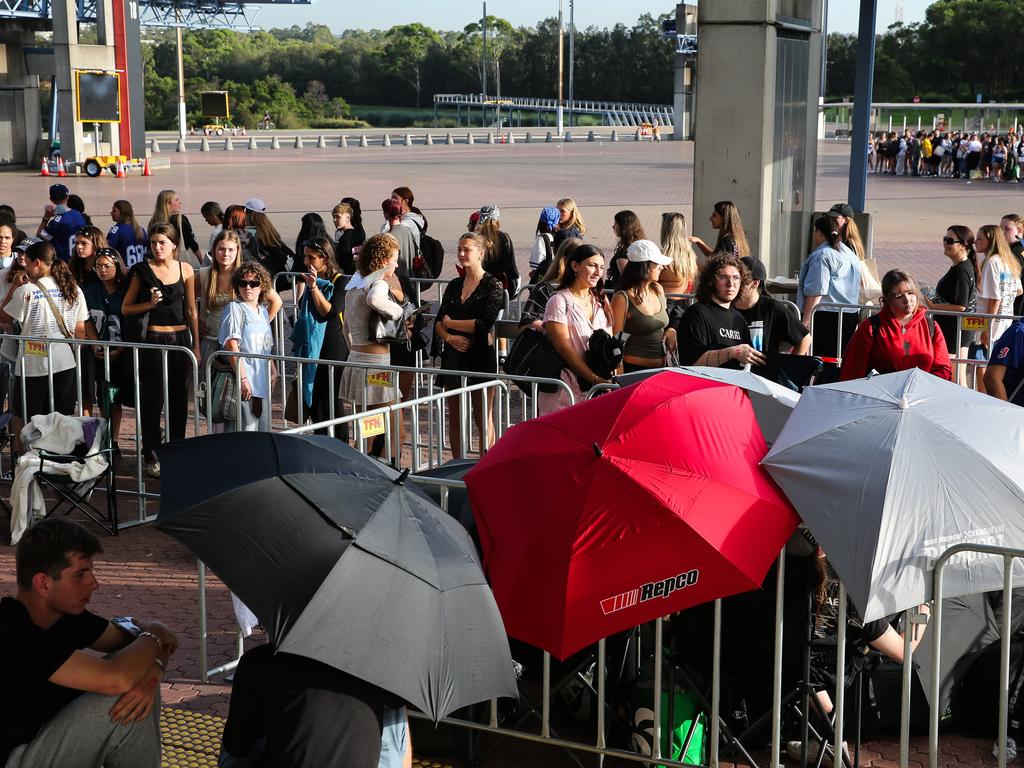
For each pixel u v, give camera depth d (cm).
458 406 855
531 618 384
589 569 377
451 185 3709
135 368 779
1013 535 373
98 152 4378
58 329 845
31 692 357
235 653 574
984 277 1054
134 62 4453
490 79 14525
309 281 913
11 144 4741
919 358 682
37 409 843
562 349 757
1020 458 387
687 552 375
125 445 951
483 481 405
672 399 400
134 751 378
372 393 823
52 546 359
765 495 388
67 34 4225
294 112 12406
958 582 375
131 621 408
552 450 393
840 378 706
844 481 380
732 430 402
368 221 2623
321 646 330
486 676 350
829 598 452
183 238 1227
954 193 3653
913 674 475
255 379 789
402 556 352
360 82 14738
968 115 5947
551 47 14312
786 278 1311
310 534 352
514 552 385
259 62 14450
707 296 718
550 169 4528
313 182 3825
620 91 14312
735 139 1193
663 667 462
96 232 971
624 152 5841
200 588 530
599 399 412
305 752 337
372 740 342
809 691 431
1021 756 471
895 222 2747
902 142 4641
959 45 9875
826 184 3981
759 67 1171
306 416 938
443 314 851
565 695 489
